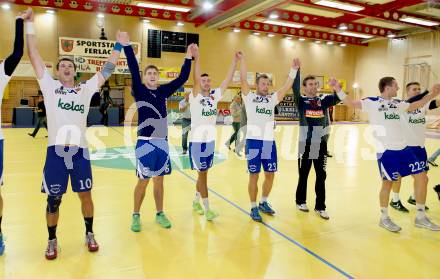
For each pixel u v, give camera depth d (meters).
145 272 2.72
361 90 22.08
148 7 15.05
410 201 4.70
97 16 16.08
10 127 13.62
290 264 2.89
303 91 4.33
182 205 4.46
